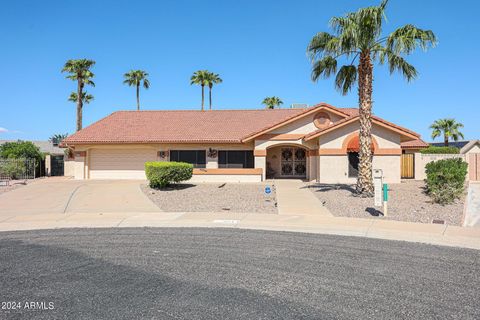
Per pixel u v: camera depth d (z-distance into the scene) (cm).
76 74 4572
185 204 1644
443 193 1598
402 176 2794
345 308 553
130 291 619
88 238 1036
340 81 1969
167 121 3203
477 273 719
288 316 525
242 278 685
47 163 3491
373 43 1695
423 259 817
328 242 978
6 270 734
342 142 2389
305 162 2983
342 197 1733
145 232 1120
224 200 1717
